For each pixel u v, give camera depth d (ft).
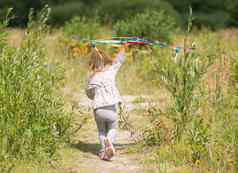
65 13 174.29
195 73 38.17
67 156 35.24
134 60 70.90
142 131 40.81
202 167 31.91
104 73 36.50
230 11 163.12
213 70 48.98
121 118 44.14
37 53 39.47
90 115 47.75
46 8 41.50
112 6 130.62
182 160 33.71
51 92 38.40
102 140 36.19
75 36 76.74
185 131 37.27
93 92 36.60
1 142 31.94
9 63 35.45
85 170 32.94
